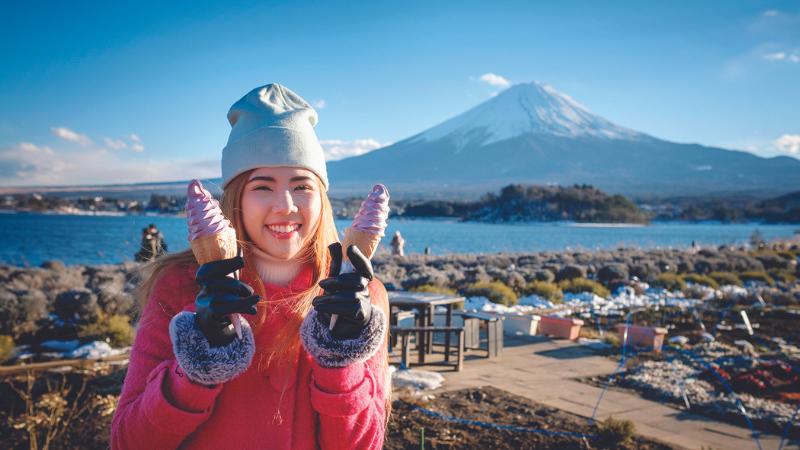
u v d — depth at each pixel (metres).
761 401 6.39
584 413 5.94
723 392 6.72
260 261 1.39
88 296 9.82
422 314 8.28
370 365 1.37
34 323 9.17
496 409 5.96
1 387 5.88
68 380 6.19
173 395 1.11
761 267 26.77
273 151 1.33
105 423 4.98
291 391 1.29
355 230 1.24
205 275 1.06
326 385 1.20
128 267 17.36
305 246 1.42
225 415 1.24
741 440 5.30
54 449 4.46
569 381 7.23
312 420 1.30
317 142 1.44
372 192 1.27
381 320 1.19
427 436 5.08
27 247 53.81
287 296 1.35
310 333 1.17
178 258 1.36
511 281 17.34
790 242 57.47
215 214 1.13
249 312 1.05
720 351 9.22
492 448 4.88
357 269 1.14
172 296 1.29
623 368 7.89
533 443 5.03
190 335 1.07
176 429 1.11
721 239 98.69
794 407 6.22
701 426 5.66
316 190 1.40
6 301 8.97
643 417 5.89
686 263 24.98
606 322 12.35
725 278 21.66
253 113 1.39
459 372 7.50
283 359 1.30
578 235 120.06
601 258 28.61
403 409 5.80
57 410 4.80
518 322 10.74
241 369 1.10
